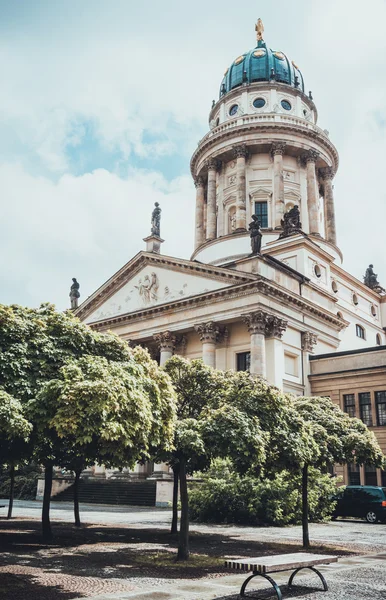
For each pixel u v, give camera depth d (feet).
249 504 101.91
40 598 41.01
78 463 75.41
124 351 59.16
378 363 161.27
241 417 59.67
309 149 246.47
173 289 184.03
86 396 46.09
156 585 47.11
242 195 237.66
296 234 193.67
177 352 184.14
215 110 278.26
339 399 165.37
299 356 171.53
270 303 162.40
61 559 59.52
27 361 51.39
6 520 102.89
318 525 103.91
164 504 146.92
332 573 54.49
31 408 46.96
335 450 72.95
